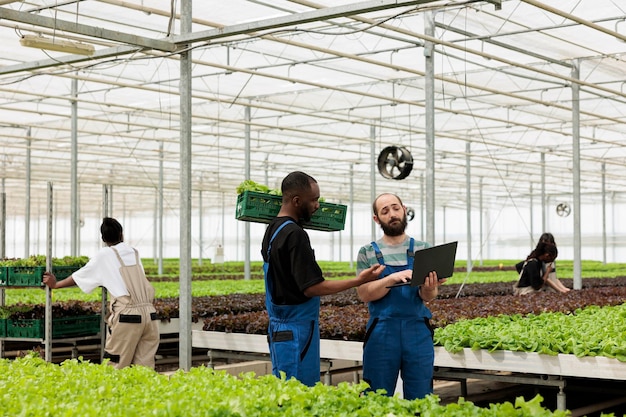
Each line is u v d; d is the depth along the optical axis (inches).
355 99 1214.9
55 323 524.7
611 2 751.7
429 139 748.0
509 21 799.1
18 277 492.7
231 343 496.7
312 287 285.3
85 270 431.2
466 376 412.8
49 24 433.4
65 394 236.1
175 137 1561.3
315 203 305.7
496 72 1064.8
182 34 460.4
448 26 790.5
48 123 1390.3
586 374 373.4
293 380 246.7
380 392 232.5
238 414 206.2
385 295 319.6
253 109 1296.8
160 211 1647.4
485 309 602.9
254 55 944.9
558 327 453.7
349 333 463.5
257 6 754.2
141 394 232.5
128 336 426.0
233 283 1224.2
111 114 1310.3
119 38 446.9
